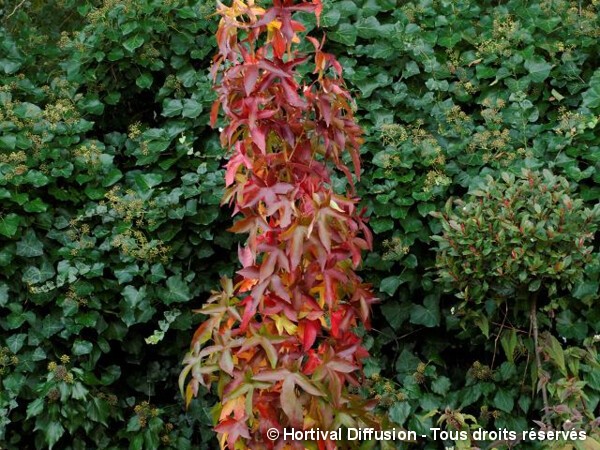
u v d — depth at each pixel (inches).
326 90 104.3
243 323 100.5
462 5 158.6
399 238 139.9
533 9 158.2
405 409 136.9
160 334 139.2
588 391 132.9
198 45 156.0
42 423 136.4
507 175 127.6
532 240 122.6
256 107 100.7
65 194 144.1
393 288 139.8
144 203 142.1
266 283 100.6
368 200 141.9
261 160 105.0
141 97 162.2
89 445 144.5
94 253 140.3
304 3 102.3
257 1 150.9
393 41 150.4
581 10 157.6
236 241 145.5
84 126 148.7
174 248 142.1
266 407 103.9
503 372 135.7
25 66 167.2
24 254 138.7
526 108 143.4
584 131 143.0
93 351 141.6
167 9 152.7
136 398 150.2
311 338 102.9
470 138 143.4
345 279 102.4
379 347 143.8
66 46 158.6
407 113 150.6
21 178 139.3
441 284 139.9
